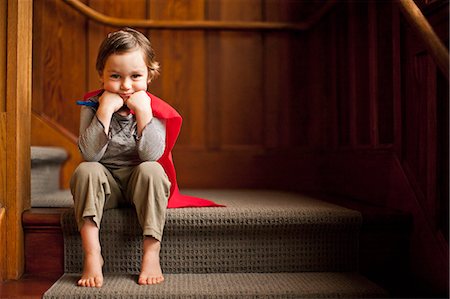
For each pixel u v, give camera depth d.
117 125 1.52
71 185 1.43
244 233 1.55
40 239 1.56
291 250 1.56
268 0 2.60
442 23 1.41
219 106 2.57
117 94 1.46
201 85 2.56
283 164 2.56
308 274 1.53
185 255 1.54
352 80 2.16
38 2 2.33
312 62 2.56
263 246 1.55
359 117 2.12
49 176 2.12
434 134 1.46
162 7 2.56
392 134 1.81
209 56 2.57
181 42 2.56
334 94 2.38
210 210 1.55
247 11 2.60
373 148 1.92
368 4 1.99
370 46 1.96
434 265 1.43
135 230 1.51
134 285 1.37
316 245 1.57
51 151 2.08
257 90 2.58
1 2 1.55
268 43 2.59
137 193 1.44
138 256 1.51
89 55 2.45
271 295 1.32
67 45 2.42
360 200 2.02
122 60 1.43
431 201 1.47
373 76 1.94
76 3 2.29
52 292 1.29
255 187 2.55
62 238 1.56
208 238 1.54
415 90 1.61
